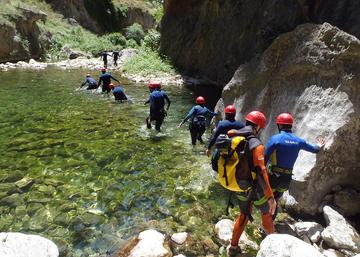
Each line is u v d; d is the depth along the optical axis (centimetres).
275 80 690
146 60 2302
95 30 4050
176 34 2405
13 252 361
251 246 445
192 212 536
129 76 2064
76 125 984
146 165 715
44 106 1198
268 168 430
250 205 410
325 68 562
